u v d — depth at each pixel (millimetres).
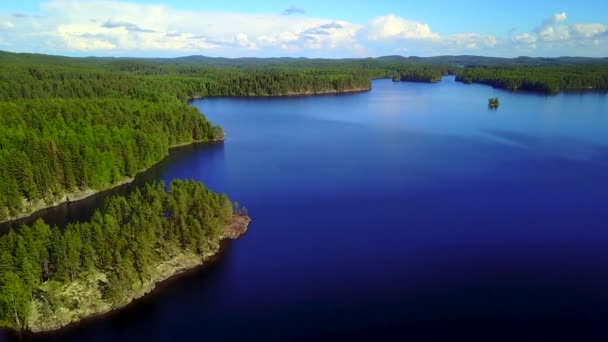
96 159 126125
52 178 116312
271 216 108875
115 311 71688
